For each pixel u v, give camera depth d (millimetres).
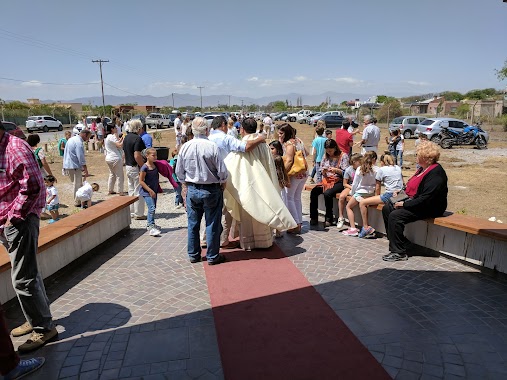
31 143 7312
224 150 4969
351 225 6016
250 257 5137
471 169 14195
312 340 3236
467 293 3994
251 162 5016
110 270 4820
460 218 4828
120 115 47844
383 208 5223
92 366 2971
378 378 2762
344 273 4562
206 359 3023
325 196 6395
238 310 3762
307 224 6750
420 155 4891
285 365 2926
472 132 20859
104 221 5652
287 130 5824
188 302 3945
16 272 3098
